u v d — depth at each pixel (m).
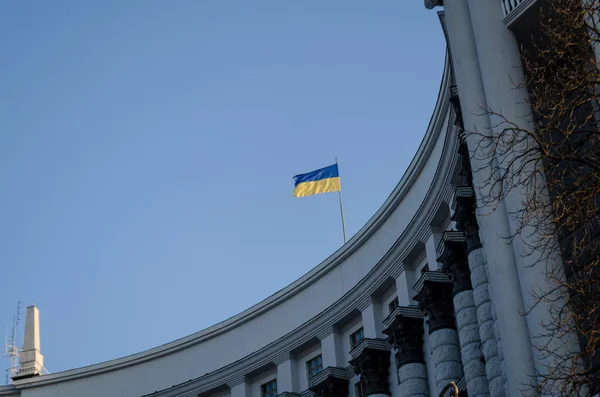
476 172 62.00
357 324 95.44
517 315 57.97
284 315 103.00
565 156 42.34
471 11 66.06
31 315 122.31
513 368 57.09
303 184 105.69
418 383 82.81
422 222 85.25
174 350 111.31
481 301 68.19
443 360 78.69
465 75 65.00
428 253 84.94
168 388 109.62
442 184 81.56
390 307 91.56
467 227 71.81
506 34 64.38
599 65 44.84
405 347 84.12
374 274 91.75
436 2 71.31
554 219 42.31
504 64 63.44
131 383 112.50
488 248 60.34
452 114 77.06
